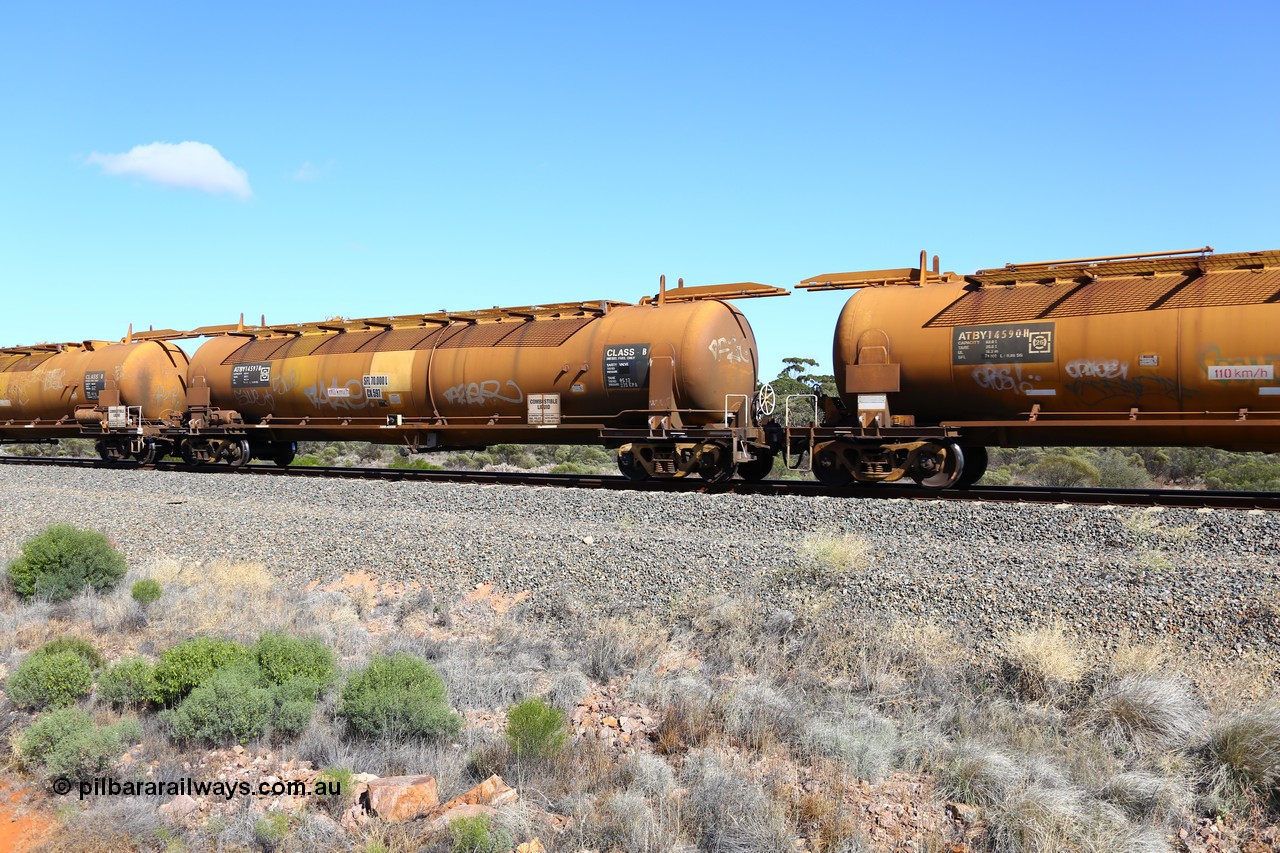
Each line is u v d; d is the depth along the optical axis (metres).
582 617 11.48
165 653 9.51
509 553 13.69
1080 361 16.03
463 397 23.27
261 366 27.38
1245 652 8.61
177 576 14.36
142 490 22.55
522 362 22.11
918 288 18.28
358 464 40.88
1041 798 6.74
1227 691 8.12
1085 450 36.38
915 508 14.12
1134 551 11.76
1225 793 6.95
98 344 33.47
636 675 9.71
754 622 10.59
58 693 9.10
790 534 14.02
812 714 8.52
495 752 7.88
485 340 23.14
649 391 20.33
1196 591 9.65
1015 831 6.49
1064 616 9.66
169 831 6.76
